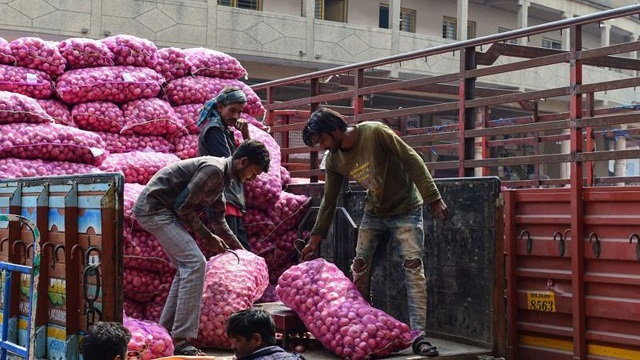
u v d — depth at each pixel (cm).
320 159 898
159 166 678
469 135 642
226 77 791
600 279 559
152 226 527
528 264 619
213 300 559
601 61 839
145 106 715
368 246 575
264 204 721
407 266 545
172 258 533
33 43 698
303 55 2238
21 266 432
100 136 699
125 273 614
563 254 590
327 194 577
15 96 643
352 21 2619
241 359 371
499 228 564
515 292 622
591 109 835
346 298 539
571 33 572
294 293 553
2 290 462
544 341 612
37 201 461
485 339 563
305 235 742
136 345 475
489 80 2477
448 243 602
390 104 2388
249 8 2352
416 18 2778
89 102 703
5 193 506
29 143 623
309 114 898
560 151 2369
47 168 624
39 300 452
